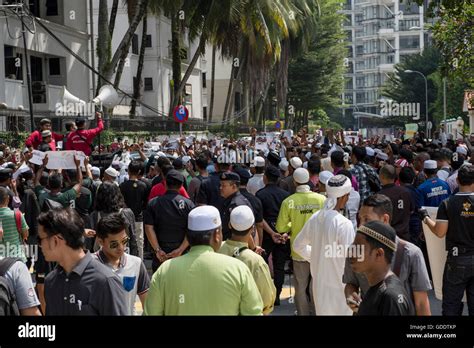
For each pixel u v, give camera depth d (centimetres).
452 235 724
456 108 5466
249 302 473
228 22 3994
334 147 1688
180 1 3747
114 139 2523
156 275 480
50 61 3412
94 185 1143
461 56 1880
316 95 6706
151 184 1233
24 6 2458
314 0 5791
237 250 586
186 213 902
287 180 1215
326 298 674
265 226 977
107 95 2169
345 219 677
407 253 525
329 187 684
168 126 3388
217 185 1062
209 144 2445
